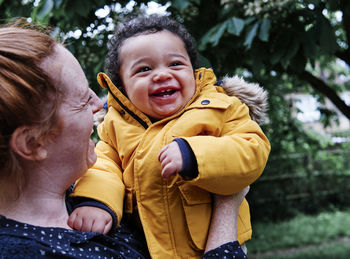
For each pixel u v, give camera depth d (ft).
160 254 3.70
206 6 10.89
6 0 11.37
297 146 27.73
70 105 3.13
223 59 11.15
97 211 3.45
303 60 9.34
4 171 2.94
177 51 4.42
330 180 36.91
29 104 2.84
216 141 3.65
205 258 3.49
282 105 22.56
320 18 8.81
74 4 9.22
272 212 34.45
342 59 13.53
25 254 2.70
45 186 3.16
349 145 38.65
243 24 9.36
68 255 2.87
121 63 4.59
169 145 3.61
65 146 3.14
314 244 26.30
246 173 3.67
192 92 4.43
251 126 4.10
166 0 10.55
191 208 3.84
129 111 4.44
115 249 3.34
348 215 33.78
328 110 20.54
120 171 4.29
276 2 9.38
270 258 23.59
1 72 2.78
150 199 3.90
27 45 2.99
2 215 2.97
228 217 3.78
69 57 3.27
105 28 12.03
